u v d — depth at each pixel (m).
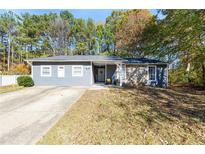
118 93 15.19
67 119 7.72
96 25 48.25
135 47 32.38
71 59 21.30
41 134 6.08
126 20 35.00
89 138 5.78
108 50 44.44
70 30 48.91
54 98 12.94
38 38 47.53
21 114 8.68
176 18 14.16
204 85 21.03
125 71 21.97
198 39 16.20
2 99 12.64
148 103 11.29
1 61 45.22
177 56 23.38
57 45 48.69
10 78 22.28
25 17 48.59
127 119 7.77
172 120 7.64
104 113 8.73
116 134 6.10
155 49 20.95
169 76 26.12
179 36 16.16
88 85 21.33
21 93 15.29
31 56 45.78
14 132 6.28
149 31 20.69
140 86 21.03
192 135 6.02
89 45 47.53
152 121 7.50
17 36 46.16
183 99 12.86
